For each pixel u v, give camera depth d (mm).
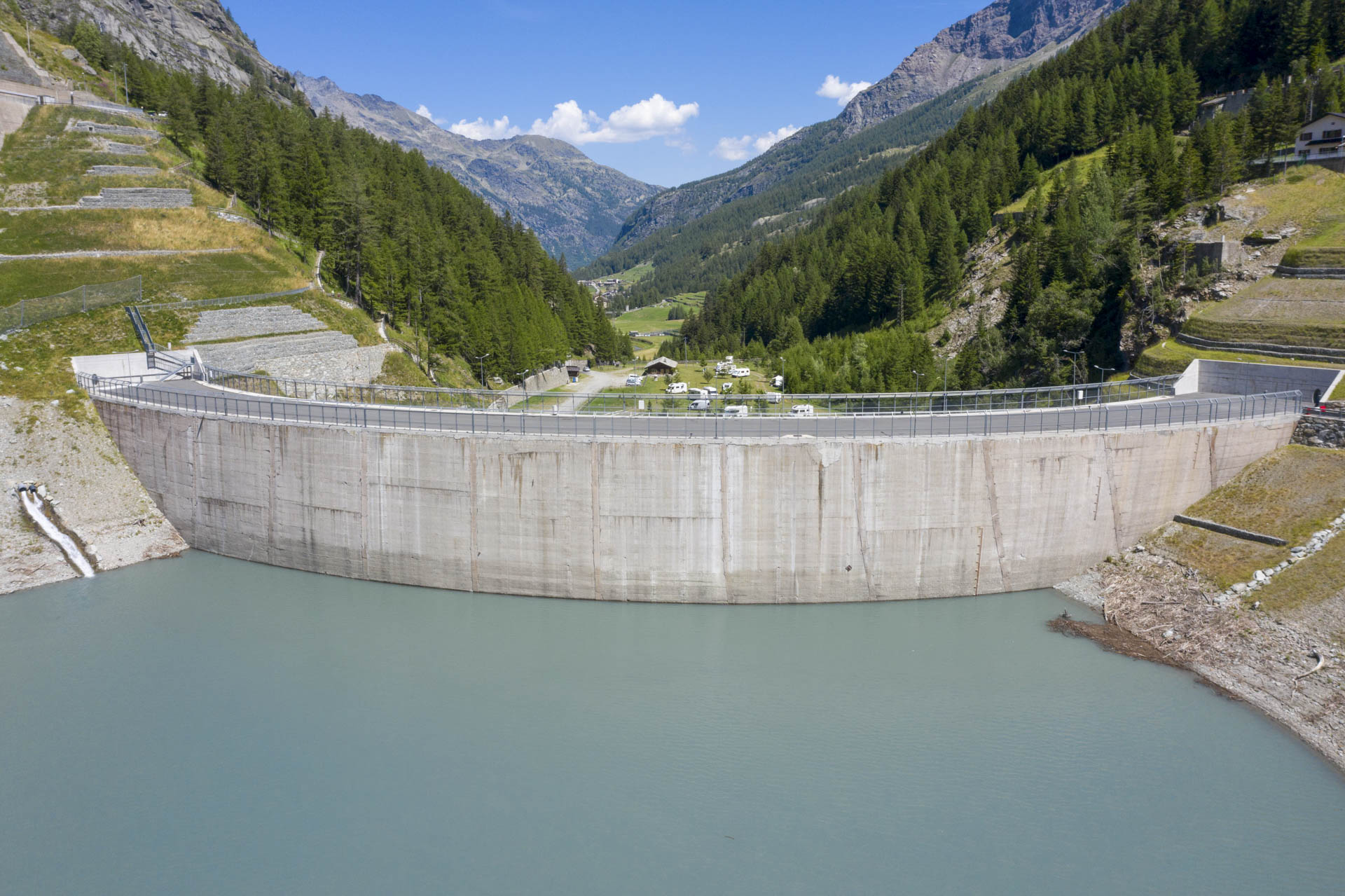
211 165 158500
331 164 174500
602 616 72562
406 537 78250
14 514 81000
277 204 152000
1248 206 133250
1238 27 194875
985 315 174000
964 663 63812
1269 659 59688
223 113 177750
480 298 171125
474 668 64125
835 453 72062
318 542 81375
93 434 89562
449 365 145500
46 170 143500
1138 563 75438
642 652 66375
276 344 115812
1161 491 77438
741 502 72938
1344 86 151750
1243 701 57344
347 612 73438
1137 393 102062
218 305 118875
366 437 77688
